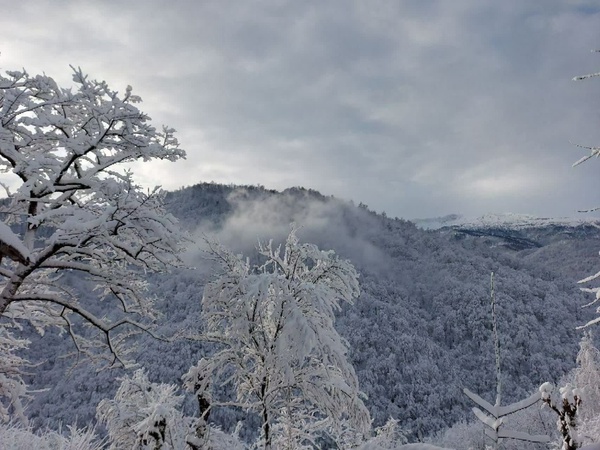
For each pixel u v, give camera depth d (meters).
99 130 7.62
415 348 87.94
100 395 55.28
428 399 70.50
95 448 9.15
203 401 8.75
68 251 7.16
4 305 6.60
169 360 65.44
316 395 9.13
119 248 7.56
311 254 10.25
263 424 9.27
